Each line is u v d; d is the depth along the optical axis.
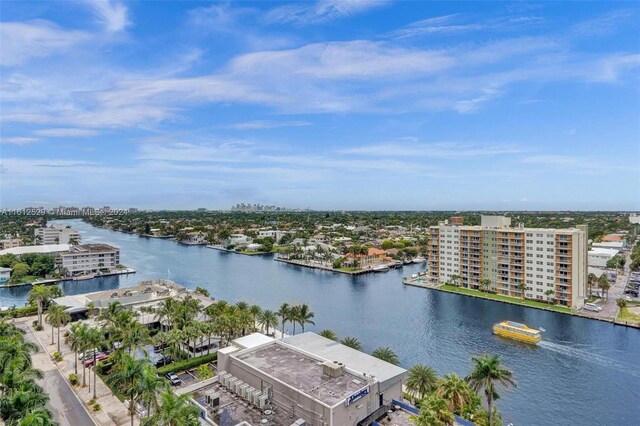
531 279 181.50
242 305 134.00
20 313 147.75
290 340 95.38
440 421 56.50
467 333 137.88
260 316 126.75
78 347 100.88
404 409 67.00
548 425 82.62
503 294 191.12
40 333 128.25
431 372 82.12
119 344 108.06
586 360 114.00
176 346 106.69
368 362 79.69
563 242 170.62
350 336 135.25
